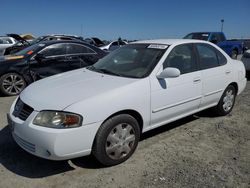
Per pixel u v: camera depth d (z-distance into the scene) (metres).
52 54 7.54
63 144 3.12
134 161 3.73
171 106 4.19
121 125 3.56
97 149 3.38
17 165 3.63
